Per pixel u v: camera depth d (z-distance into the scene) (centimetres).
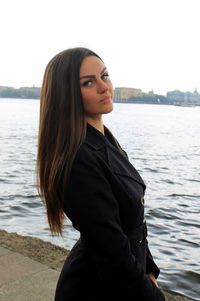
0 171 1959
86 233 183
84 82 198
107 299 193
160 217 1138
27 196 1312
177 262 757
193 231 1002
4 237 624
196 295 593
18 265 480
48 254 548
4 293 411
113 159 198
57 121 196
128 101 18888
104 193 184
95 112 201
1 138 3969
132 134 5300
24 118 8131
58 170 188
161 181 1908
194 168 2481
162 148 3762
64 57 201
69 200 185
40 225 957
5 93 18538
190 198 1475
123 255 179
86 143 194
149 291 184
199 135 5838
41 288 423
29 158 2544
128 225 195
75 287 201
